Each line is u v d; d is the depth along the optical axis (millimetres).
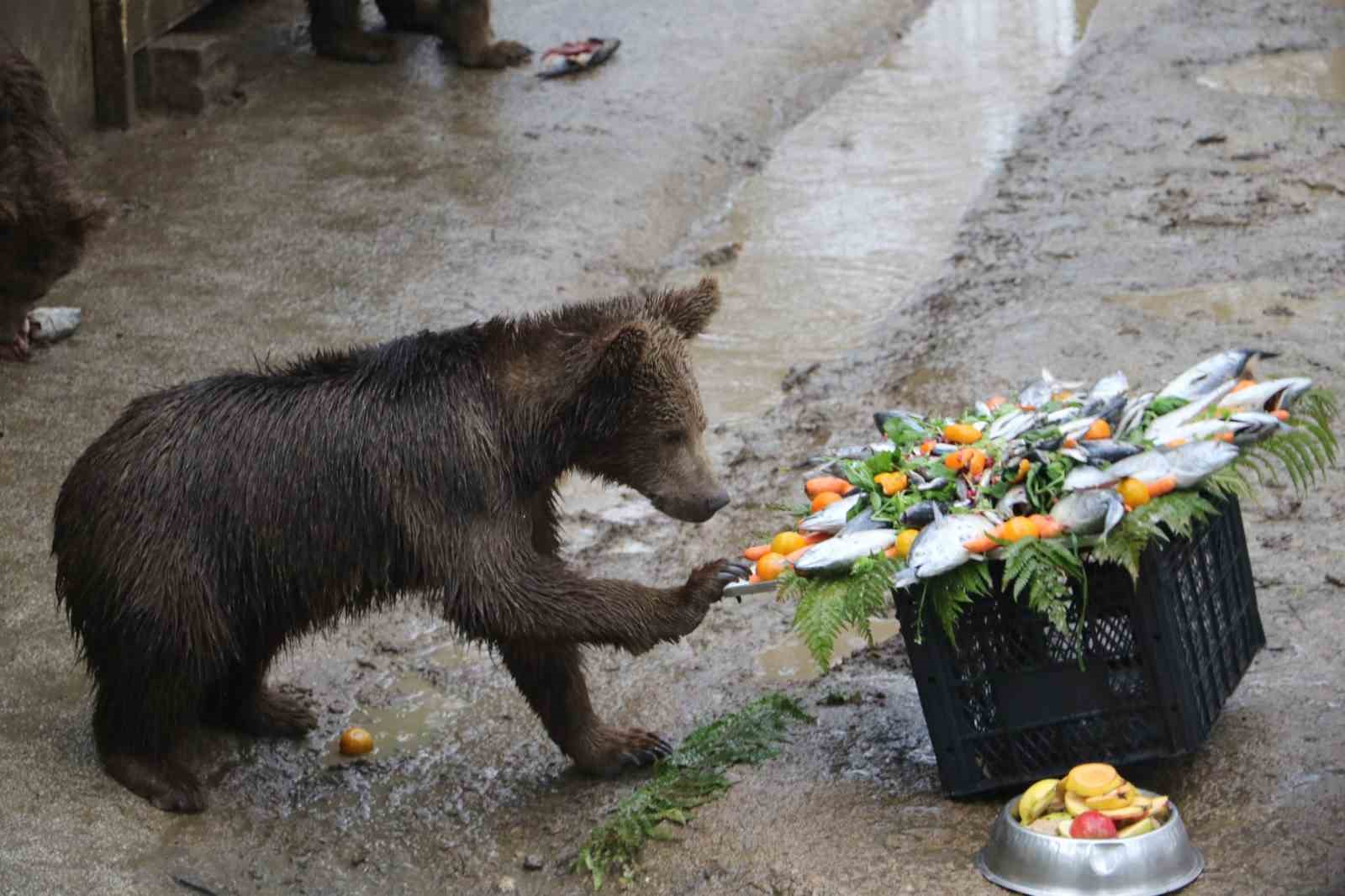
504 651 6766
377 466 6426
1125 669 5898
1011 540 5586
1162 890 5324
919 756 6551
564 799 6746
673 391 6445
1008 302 11055
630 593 6410
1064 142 14094
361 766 7074
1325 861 5430
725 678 7539
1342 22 17000
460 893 6234
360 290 11555
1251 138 13766
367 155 13805
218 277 11719
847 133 14961
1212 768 6055
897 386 10133
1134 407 6234
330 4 15688
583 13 17281
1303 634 7109
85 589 6480
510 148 13984
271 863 6410
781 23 17297
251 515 6469
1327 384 9414
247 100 14938
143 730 6621
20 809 6445
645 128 14477
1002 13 18344
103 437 6656
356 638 8055
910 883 5613
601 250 12320
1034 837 5422
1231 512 6336
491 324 6621
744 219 13273
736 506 9047
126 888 6129
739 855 6008
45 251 9820
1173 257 11477
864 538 5898
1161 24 17109
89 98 14062
